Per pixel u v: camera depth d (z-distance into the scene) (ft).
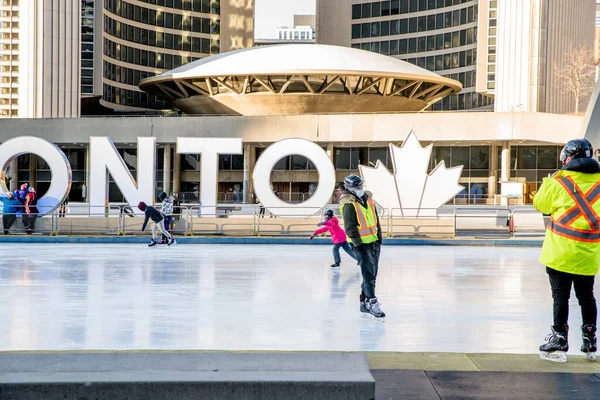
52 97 237.86
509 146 196.85
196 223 88.53
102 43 257.55
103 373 15.78
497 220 86.74
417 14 311.88
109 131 203.82
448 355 21.59
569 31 259.19
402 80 232.32
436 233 87.35
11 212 86.33
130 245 78.79
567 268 21.12
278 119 199.52
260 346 25.49
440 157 213.05
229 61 226.79
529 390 17.52
